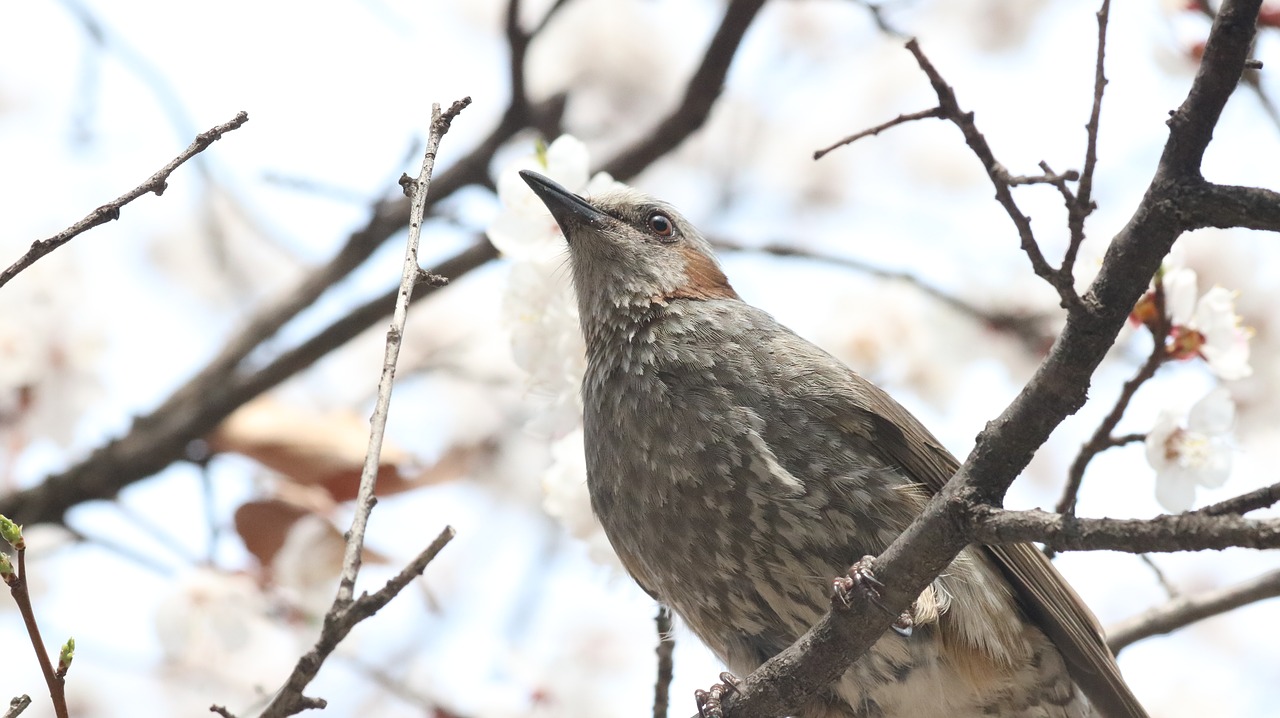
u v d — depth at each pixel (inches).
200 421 511.8
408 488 487.2
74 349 518.3
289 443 481.7
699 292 405.7
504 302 415.8
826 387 360.2
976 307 562.3
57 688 239.0
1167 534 242.1
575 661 535.8
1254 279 506.6
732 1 514.0
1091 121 245.4
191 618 454.6
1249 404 494.9
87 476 516.4
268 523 474.0
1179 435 349.7
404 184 288.5
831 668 310.0
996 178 253.6
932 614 337.1
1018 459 275.1
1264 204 249.3
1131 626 400.2
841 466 352.8
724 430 358.0
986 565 361.7
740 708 319.9
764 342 370.9
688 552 362.0
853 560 347.9
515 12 540.4
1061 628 365.7
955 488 279.1
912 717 363.3
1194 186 254.8
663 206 427.5
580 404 411.8
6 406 514.3
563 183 425.1
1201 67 254.2
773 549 351.3
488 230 418.0
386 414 258.8
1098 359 264.5
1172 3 468.1
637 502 368.8
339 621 239.5
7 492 518.0
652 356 378.9
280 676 479.5
